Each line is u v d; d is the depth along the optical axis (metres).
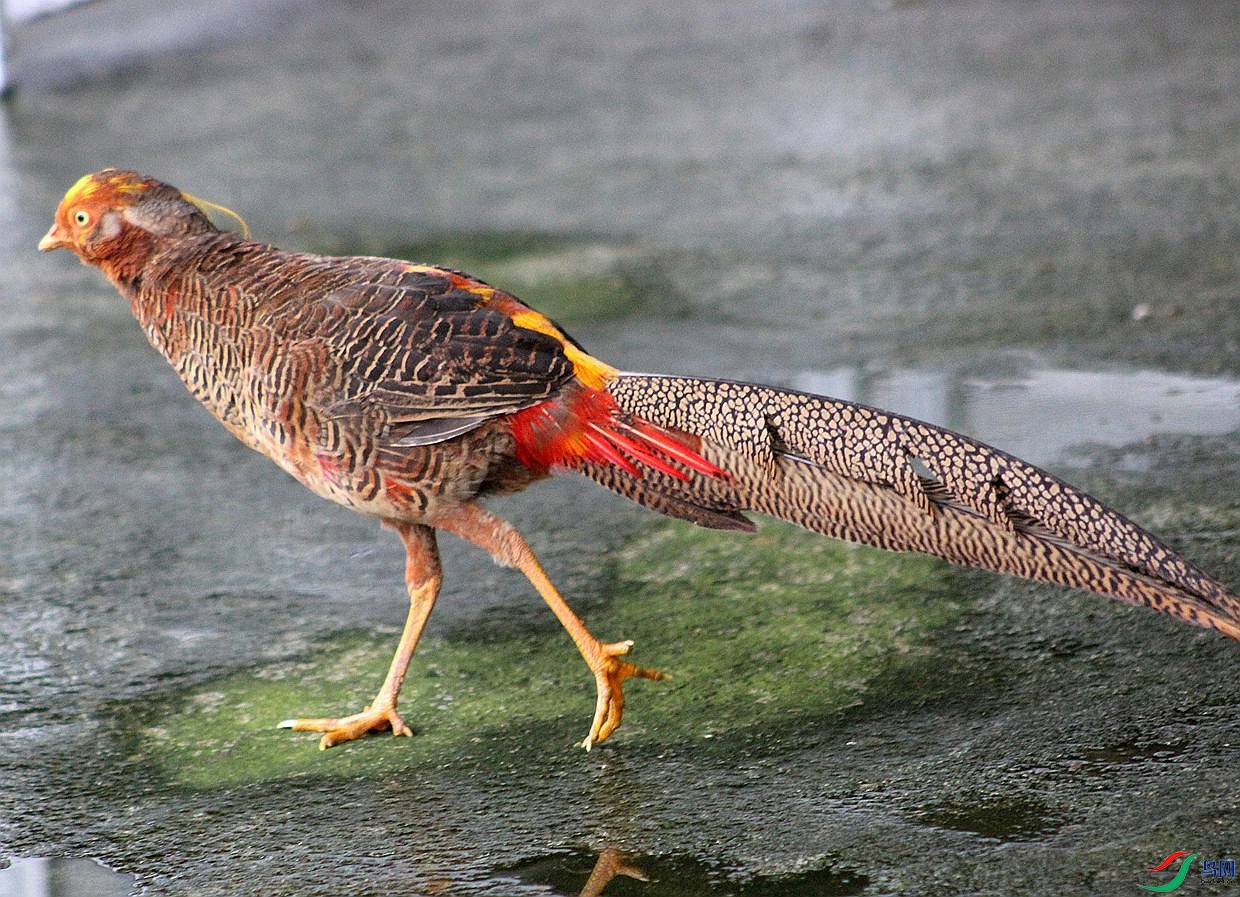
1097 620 7.85
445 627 8.35
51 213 17.30
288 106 22.70
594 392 6.96
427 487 7.00
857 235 15.52
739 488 6.96
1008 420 10.62
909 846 6.06
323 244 15.80
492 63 25.38
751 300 13.74
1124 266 13.86
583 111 21.81
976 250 14.71
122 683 7.86
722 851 6.13
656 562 8.99
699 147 19.45
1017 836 6.07
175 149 20.25
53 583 9.04
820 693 7.36
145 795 6.83
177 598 8.82
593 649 6.97
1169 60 22.48
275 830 6.50
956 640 7.78
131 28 28.69
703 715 7.25
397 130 21.09
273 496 10.32
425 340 6.84
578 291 14.22
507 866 6.13
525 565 7.09
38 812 6.71
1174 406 10.67
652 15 29.27
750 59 24.64
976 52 24.00
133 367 12.95
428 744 7.15
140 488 10.47
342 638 8.28
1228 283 13.14
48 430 11.56
